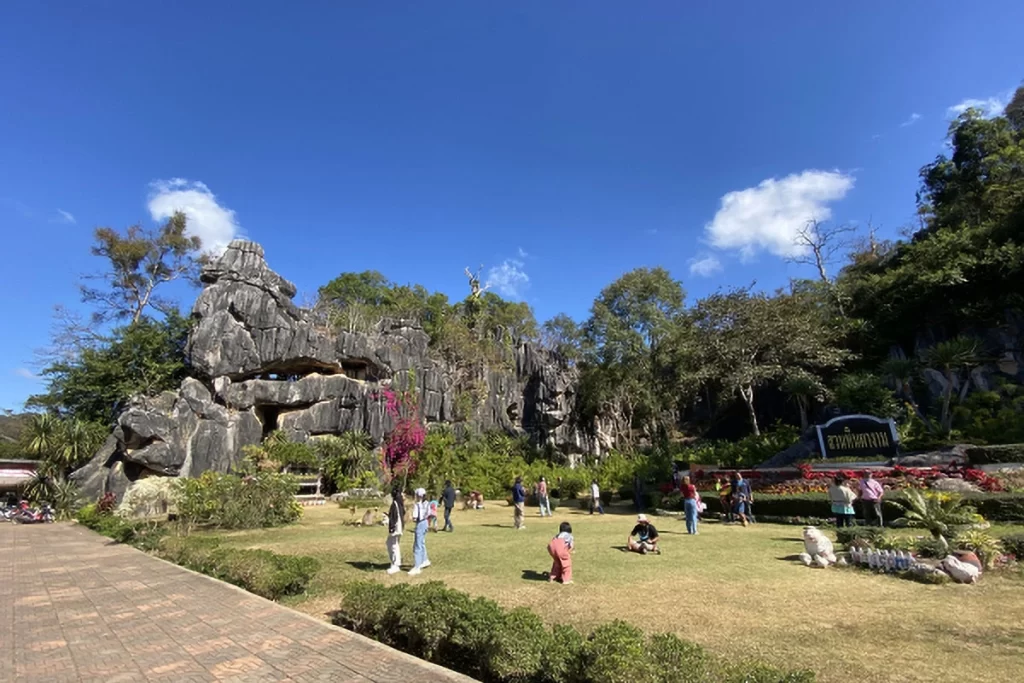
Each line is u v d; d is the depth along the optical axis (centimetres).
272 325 3712
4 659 569
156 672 513
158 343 3728
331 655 542
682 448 3722
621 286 3912
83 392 3594
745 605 712
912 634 585
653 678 378
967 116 3653
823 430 2084
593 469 3403
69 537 2023
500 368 5072
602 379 4162
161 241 4359
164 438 3144
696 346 3194
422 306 5475
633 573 925
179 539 1355
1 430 5259
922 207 3912
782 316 3061
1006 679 462
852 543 1001
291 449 3344
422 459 2834
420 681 464
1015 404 2253
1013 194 2930
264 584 845
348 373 4131
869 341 3288
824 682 460
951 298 2939
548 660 436
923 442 2070
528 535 1472
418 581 904
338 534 1619
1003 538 934
